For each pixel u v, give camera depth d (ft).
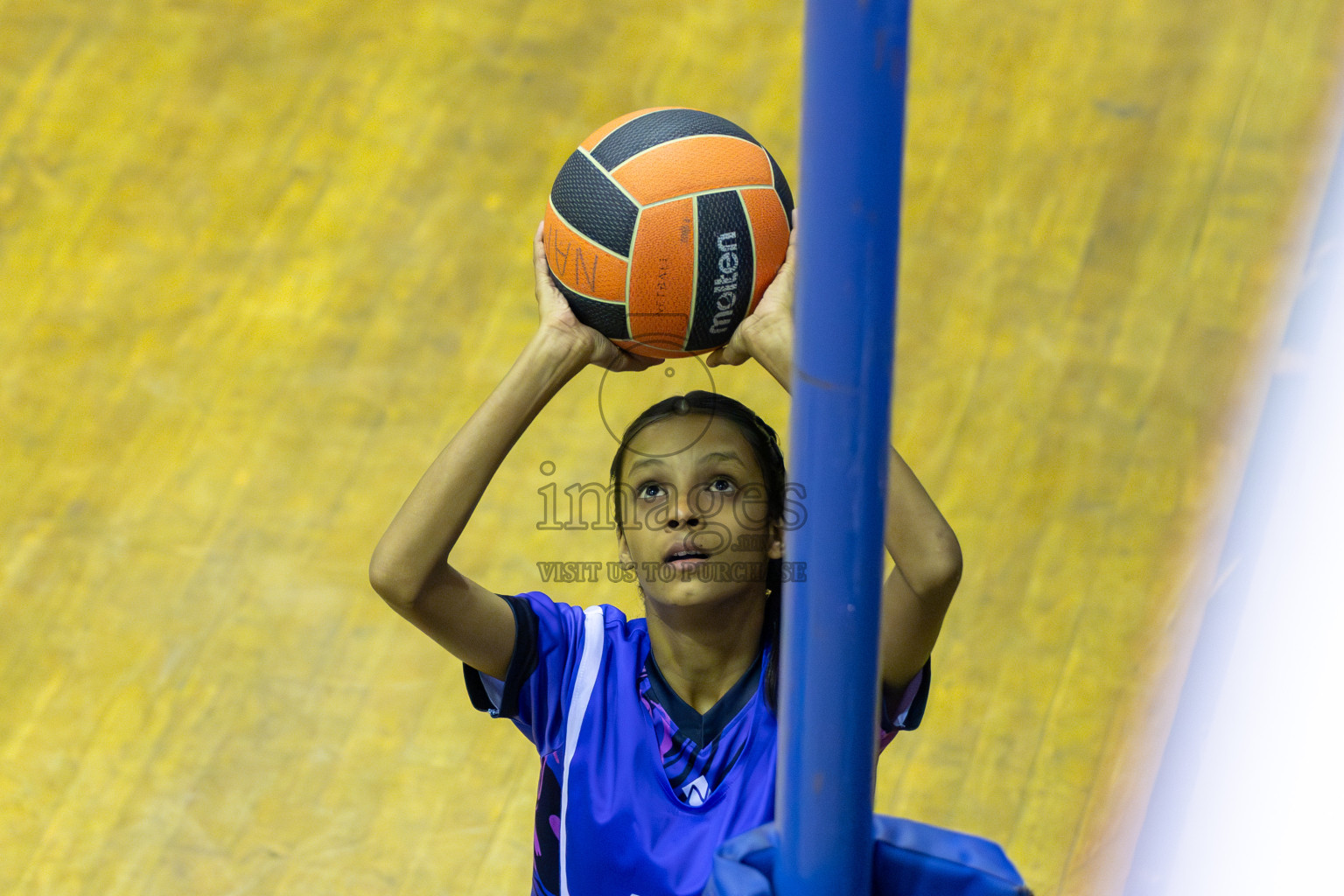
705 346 20.11
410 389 57.82
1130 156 65.51
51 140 66.95
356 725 46.85
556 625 21.54
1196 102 67.72
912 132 66.54
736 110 68.28
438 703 47.62
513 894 42.42
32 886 42.45
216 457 55.31
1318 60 69.67
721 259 19.16
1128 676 47.44
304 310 60.70
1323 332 56.59
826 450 11.43
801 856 12.96
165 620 49.88
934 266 61.16
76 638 49.29
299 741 46.39
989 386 56.75
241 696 47.60
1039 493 53.06
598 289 19.51
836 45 10.43
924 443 54.75
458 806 44.73
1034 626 48.96
